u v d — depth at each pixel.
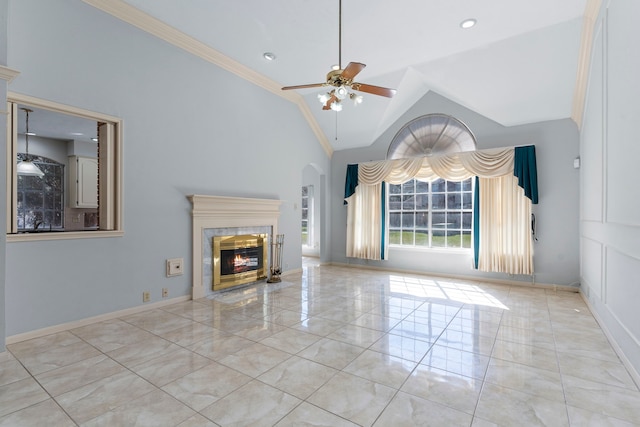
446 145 5.79
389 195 6.59
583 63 3.97
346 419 1.77
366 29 3.81
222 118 4.59
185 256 4.12
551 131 4.92
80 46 3.15
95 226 6.12
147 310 3.71
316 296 4.42
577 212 4.73
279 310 3.78
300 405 1.90
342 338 2.94
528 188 4.95
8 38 2.72
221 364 2.42
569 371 2.34
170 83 3.94
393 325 3.29
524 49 4.08
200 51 4.23
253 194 5.12
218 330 3.11
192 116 4.19
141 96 3.64
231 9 3.46
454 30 3.83
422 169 5.95
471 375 2.28
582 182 4.50
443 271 5.86
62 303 3.05
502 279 5.29
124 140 3.49
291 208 5.95
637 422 1.76
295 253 6.07
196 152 4.24
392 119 6.23
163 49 3.86
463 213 5.83
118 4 3.37
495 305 4.03
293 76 5.14
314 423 1.74
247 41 4.12
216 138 4.51
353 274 6.06
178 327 3.19
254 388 2.09
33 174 5.04
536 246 5.03
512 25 3.72
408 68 4.82
